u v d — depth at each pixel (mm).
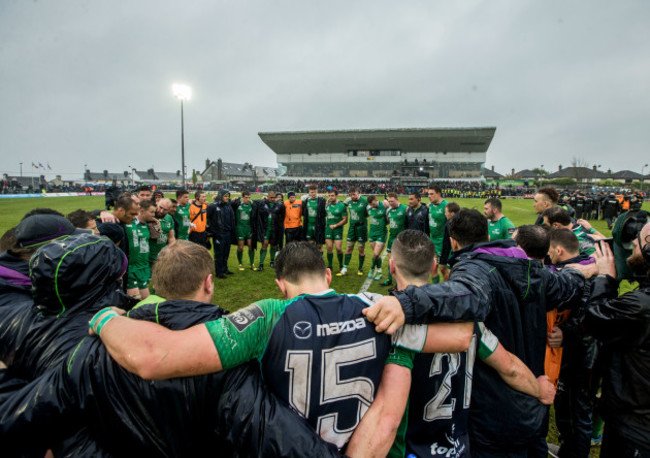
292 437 963
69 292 1261
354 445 1055
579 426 2188
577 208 18766
